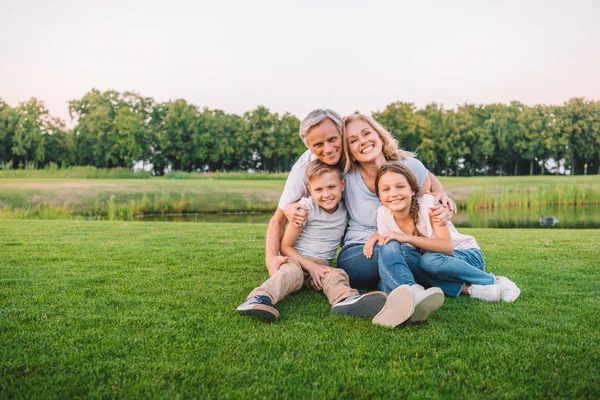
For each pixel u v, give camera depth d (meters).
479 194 20.70
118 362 1.83
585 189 21.81
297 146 54.53
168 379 1.69
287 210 2.94
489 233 6.84
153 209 18.39
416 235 2.89
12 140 46.16
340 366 1.80
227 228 7.17
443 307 2.62
